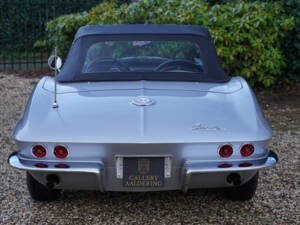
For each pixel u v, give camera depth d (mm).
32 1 13234
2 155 4328
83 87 2986
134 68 3355
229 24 6926
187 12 6879
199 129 2504
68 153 2467
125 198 3230
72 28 8227
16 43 14234
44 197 3092
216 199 3217
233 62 7113
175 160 2498
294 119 5840
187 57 3357
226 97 2865
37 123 2566
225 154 2486
